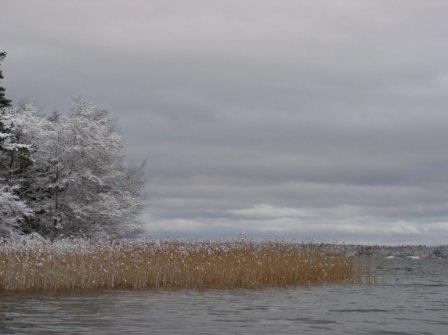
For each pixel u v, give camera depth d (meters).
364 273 37.34
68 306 20.52
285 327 16.77
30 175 41.75
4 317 17.94
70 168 41.81
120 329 16.03
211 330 16.06
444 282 34.75
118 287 26.47
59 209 42.28
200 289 26.59
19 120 36.19
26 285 24.70
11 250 27.25
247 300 23.03
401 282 34.00
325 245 33.69
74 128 41.81
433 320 18.55
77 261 26.50
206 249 30.64
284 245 32.88
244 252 31.20
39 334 15.16
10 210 36.81
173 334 15.36
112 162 45.28
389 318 18.89
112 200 42.91
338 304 22.36
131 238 45.94
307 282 30.62
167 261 27.92
